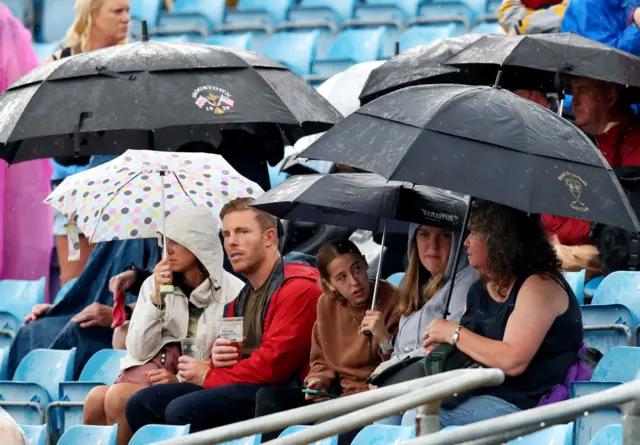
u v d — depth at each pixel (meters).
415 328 21.09
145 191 26.50
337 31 51.97
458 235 21.36
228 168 26.72
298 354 22.44
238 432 13.15
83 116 25.52
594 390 18.30
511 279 18.73
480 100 18.59
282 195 22.58
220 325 22.73
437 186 17.48
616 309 23.69
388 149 18.02
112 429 22.28
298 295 22.59
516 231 18.58
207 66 26.19
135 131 29.23
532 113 18.64
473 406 18.23
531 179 17.66
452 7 51.19
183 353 24.23
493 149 17.92
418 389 11.58
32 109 25.89
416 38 49.84
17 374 28.28
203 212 24.56
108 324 28.88
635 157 25.05
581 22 26.97
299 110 26.08
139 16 54.09
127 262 29.33
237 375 22.36
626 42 26.14
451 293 20.25
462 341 18.45
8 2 51.19
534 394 18.34
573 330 18.55
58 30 51.28
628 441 10.23
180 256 24.25
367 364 21.80
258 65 26.66
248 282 23.45
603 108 25.20
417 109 18.59
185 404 22.03
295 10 53.44
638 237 24.75
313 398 21.50
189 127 29.23
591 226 25.44
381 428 19.06
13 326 33.41
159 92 25.67
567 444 17.31
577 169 18.03
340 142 18.67
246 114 25.56
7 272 37.12
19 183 37.19
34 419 27.00
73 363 27.97
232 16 53.97
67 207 26.64
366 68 34.06
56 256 38.84
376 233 27.08
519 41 25.44
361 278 21.83
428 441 10.87
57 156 29.12
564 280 18.73
